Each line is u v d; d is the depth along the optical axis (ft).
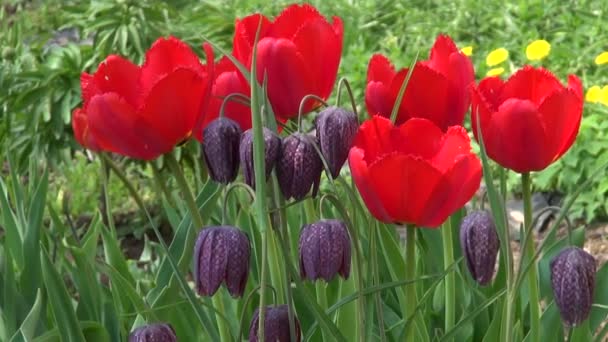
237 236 2.48
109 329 3.33
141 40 6.98
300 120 2.49
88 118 2.56
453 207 2.45
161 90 2.51
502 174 2.69
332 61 2.77
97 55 7.00
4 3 10.78
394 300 3.59
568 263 2.49
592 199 7.12
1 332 3.27
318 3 10.98
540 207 7.34
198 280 2.50
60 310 3.05
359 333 2.72
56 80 6.91
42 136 7.01
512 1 10.17
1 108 7.31
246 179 2.43
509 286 2.53
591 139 7.19
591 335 3.18
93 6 7.15
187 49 2.74
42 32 8.02
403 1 11.12
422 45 9.81
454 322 3.32
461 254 3.65
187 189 2.66
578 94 2.64
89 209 8.21
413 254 2.53
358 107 8.55
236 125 2.53
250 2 11.12
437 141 2.52
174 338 2.59
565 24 9.45
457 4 10.58
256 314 2.53
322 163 2.44
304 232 2.46
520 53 9.08
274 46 2.68
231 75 2.76
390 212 2.47
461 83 2.80
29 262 3.45
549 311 3.26
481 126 2.61
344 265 2.47
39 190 3.47
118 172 3.20
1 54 7.52
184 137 2.62
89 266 3.34
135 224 7.89
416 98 2.78
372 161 2.52
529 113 2.53
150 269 4.95
